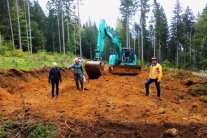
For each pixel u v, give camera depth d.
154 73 14.14
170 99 14.18
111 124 9.48
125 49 24.14
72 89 16.72
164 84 19.19
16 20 53.72
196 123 9.87
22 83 17.78
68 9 60.34
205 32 54.88
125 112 10.95
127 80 20.36
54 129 8.76
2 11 52.66
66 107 11.98
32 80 19.31
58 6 59.50
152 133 8.85
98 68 20.17
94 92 15.47
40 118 9.88
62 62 33.59
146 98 13.73
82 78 15.95
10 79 16.95
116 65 23.03
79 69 15.86
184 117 10.65
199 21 56.41
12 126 8.91
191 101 13.99
